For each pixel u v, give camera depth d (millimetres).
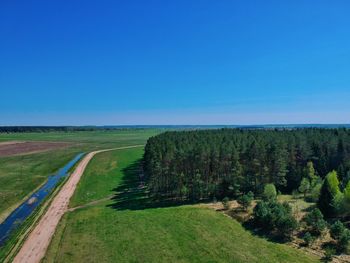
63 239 55000
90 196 85875
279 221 51938
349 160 83062
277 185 81438
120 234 55625
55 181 104125
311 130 134250
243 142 93812
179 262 45219
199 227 56562
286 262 43438
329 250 44188
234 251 47094
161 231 55875
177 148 94438
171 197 80500
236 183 75562
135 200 80250
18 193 87000
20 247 52625
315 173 86125
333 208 56938
